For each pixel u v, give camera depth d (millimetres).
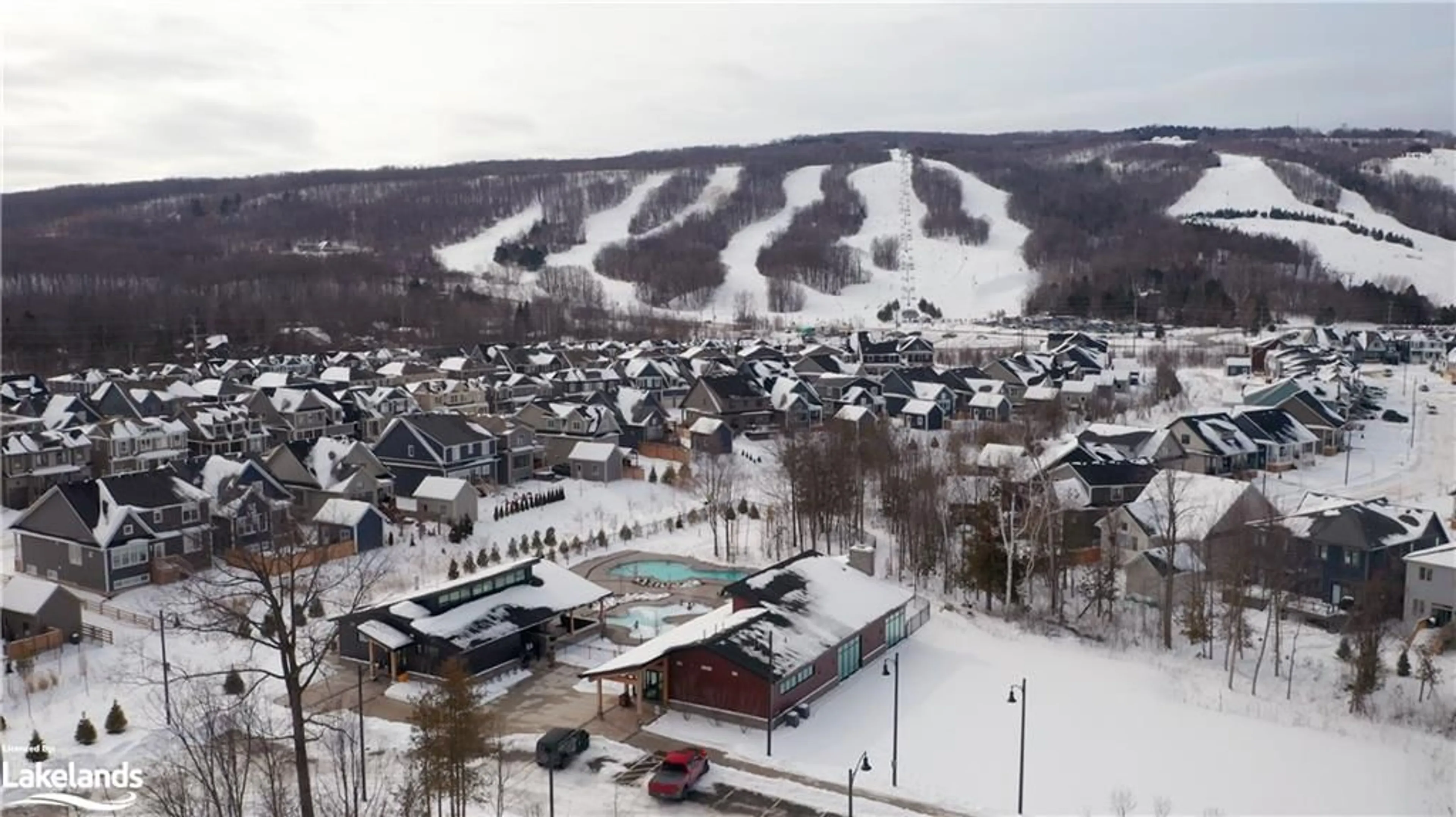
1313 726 46719
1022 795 38625
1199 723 46750
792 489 77938
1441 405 131000
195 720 42875
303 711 45094
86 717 44031
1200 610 56406
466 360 153750
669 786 38375
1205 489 68000
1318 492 88938
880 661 53906
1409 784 41000
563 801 38281
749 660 45312
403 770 40156
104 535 60906
